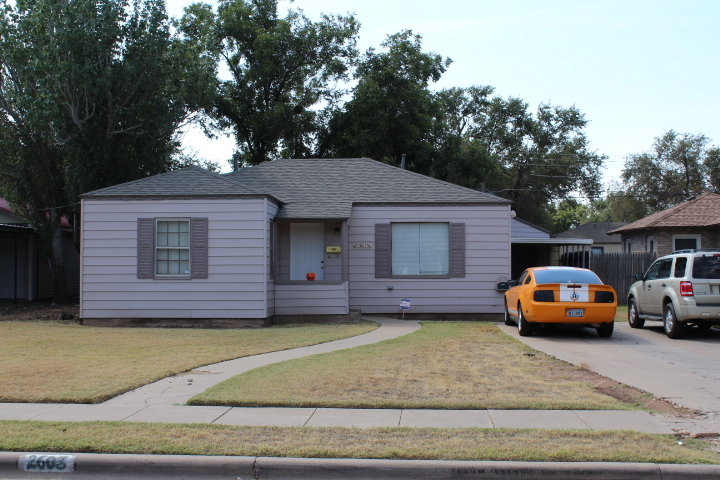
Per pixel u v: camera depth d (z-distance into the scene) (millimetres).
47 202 23219
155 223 16188
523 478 5426
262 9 37969
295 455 5727
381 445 5926
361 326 15703
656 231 27047
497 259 18375
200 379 8969
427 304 18406
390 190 19031
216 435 6250
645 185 51750
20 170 22859
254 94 37562
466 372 9375
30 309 21203
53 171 23266
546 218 54531
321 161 20828
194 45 25594
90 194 16188
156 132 22859
